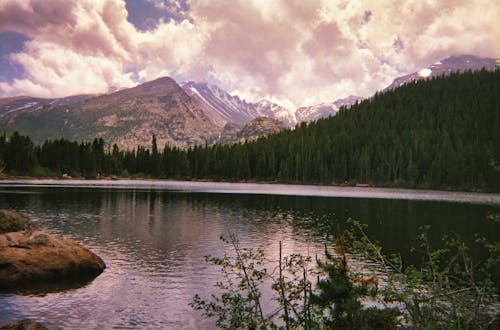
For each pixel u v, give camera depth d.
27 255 19.00
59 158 165.88
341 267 8.01
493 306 13.39
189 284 19.12
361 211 55.25
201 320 14.67
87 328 13.80
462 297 10.76
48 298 16.64
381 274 19.50
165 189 108.44
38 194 72.12
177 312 15.44
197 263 23.27
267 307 15.59
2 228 21.80
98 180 170.38
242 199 76.12
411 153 160.25
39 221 38.75
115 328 13.88
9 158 147.75
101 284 18.81
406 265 23.02
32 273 18.55
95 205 56.00
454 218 47.59
